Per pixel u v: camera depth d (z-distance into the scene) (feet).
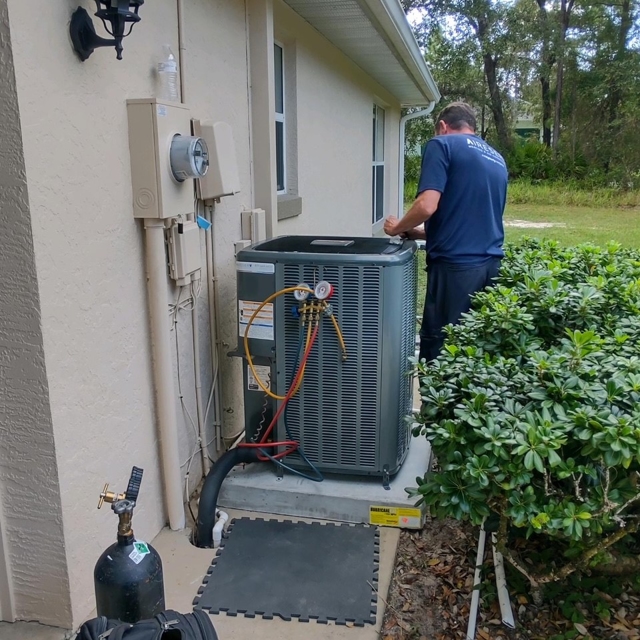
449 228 10.71
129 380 7.70
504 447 5.92
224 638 6.84
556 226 49.01
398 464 9.39
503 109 96.02
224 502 9.39
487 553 8.24
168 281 8.43
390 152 33.35
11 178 5.65
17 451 6.30
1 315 5.98
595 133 84.43
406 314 9.11
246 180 11.40
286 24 14.08
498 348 8.05
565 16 88.94
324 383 9.07
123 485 7.65
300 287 8.71
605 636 6.88
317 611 7.23
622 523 6.43
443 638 6.93
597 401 6.23
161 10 8.11
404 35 17.78
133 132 7.39
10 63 5.40
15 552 6.59
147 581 5.32
